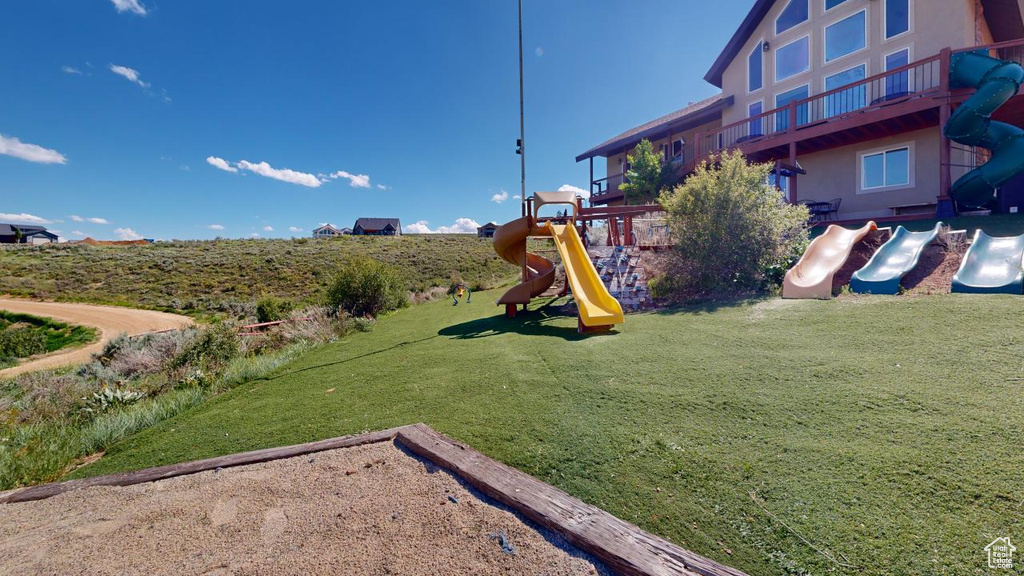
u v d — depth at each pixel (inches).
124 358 391.2
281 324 442.9
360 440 124.6
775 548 66.7
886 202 477.1
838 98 509.7
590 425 116.8
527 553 73.2
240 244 1393.9
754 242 278.7
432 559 73.7
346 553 77.2
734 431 103.6
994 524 65.1
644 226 502.9
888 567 60.2
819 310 203.2
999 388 105.5
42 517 100.6
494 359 197.3
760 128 597.0
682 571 63.5
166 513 97.1
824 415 104.8
